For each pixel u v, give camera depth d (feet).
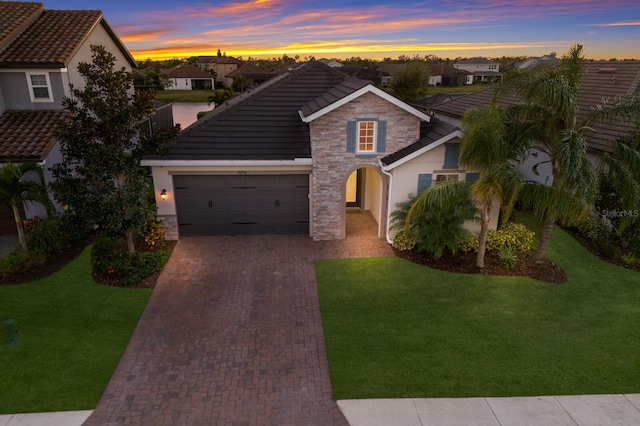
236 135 50.34
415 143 48.03
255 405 26.16
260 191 51.08
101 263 40.73
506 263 43.19
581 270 43.50
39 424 24.43
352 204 62.59
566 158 35.37
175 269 43.62
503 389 27.25
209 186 50.29
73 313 34.99
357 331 33.37
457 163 46.73
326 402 26.35
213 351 31.22
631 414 25.41
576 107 37.04
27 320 33.71
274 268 44.09
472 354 30.58
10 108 56.18
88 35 61.98
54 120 54.08
